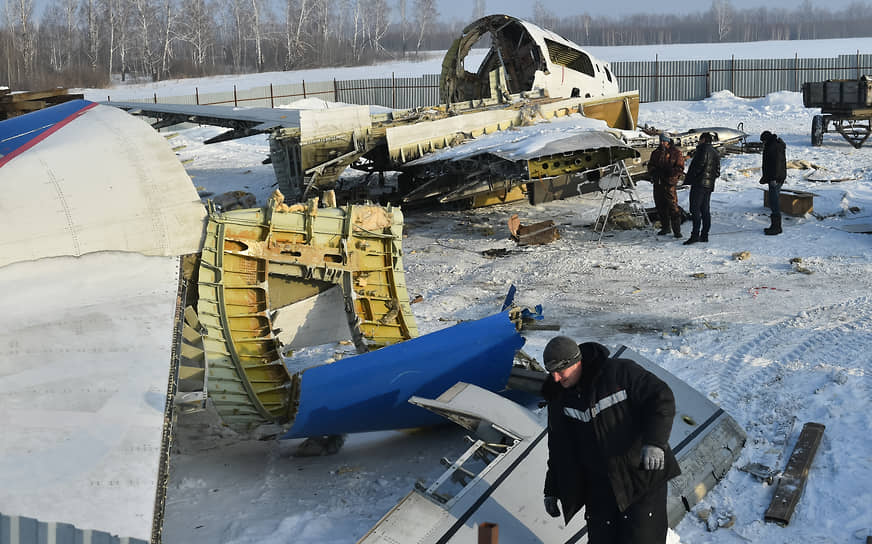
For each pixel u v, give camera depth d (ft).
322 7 315.78
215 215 20.20
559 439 12.11
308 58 293.23
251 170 78.07
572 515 12.53
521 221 51.13
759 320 29.27
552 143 44.14
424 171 52.42
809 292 32.78
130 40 274.16
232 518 16.35
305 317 22.52
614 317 30.71
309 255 21.40
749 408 21.04
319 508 16.76
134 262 17.99
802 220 46.26
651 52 294.87
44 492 9.51
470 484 14.78
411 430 21.21
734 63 130.00
